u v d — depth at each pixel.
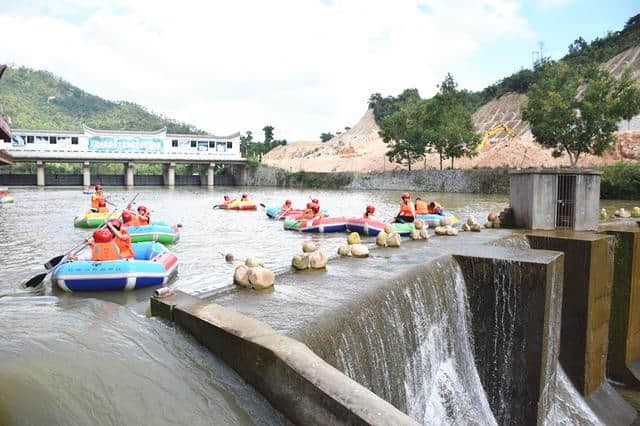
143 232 14.42
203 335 5.20
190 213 25.70
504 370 8.51
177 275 10.39
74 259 9.17
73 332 5.38
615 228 12.57
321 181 60.97
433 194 43.41
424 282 8.05
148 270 8.88
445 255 9.10
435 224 17.95
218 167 74.38
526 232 12.35
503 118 79.31
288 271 8.20
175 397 4.28
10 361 4.45
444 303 8.48
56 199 34.44
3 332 5.34
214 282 9.77
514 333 8.38
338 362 5.48
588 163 45.72
